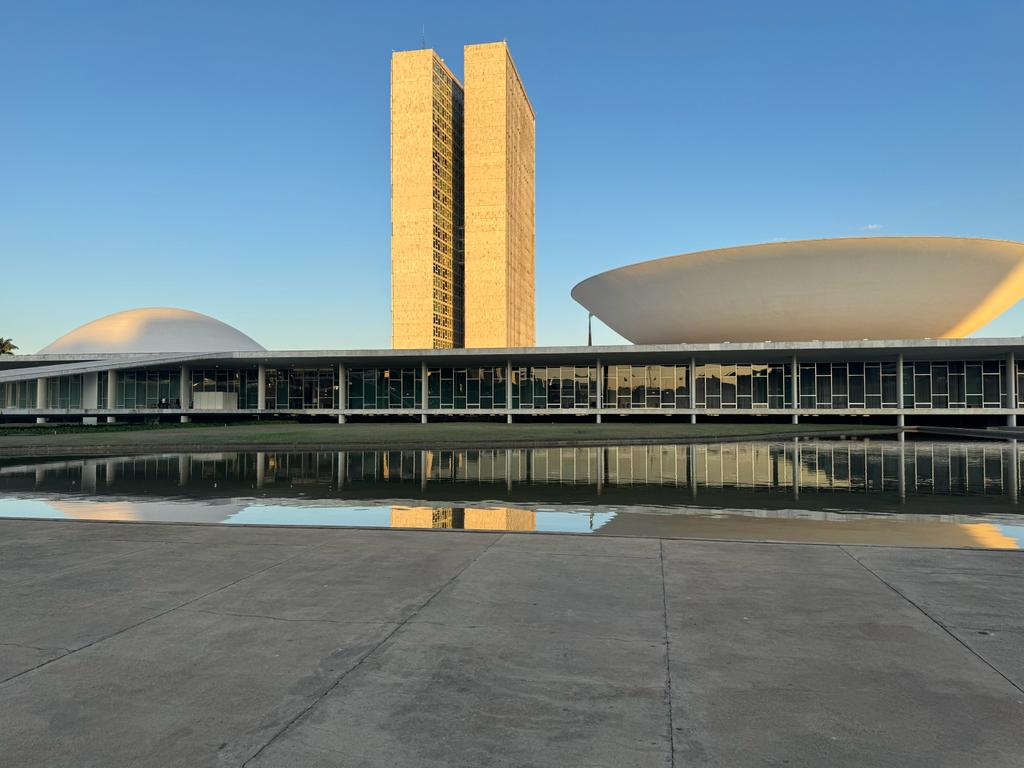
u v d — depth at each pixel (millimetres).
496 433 29750
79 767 2756
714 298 46000
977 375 42312
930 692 3447
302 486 13219
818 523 9188
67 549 6664
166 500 11406
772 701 3344
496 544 6832
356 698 3377
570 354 41812
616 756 2828
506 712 3229
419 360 44969
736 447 23484
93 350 67375
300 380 49062
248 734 3021
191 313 75188
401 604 4902
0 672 3703
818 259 42656
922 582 5461
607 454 20656
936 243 41406
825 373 43906
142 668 3754
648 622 4504
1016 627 4406
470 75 123750
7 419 50906
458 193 132000
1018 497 11727
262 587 5344
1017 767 2740
